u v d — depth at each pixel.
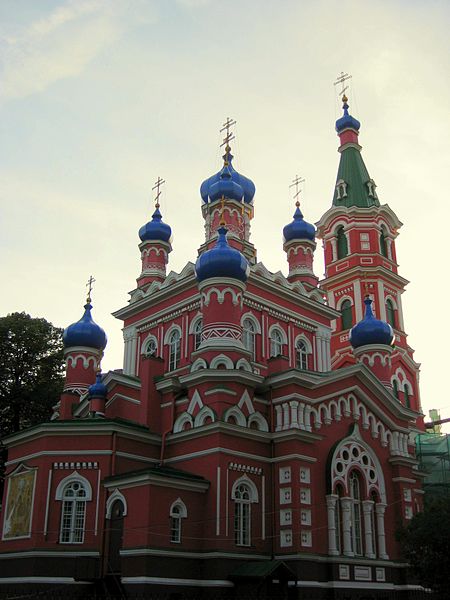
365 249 58.31
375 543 35.09
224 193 46.22
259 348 40.06
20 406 50.34
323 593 30.62
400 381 54.66
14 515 31.66
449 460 54.06
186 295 41.41
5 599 28.58
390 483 37.34
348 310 56.94
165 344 41.59
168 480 29.12
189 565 28.94
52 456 31.39
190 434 32.09
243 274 36.25
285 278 43.81
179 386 35.06
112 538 29.64
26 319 52.47
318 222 61.62
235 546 29.86
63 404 40.41
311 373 35.72
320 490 32.75
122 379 38.41
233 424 31.48
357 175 62.31
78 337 43.62
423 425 55.78
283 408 33.41
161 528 28.47
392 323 56.78
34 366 51.78
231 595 28.73
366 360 41.72
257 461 32.19
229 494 30.52
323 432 34.25
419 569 29.53
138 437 32.59
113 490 30.28
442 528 28.70
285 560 30.42
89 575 28.77
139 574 27.30
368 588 32.91
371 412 37.75
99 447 31.52
